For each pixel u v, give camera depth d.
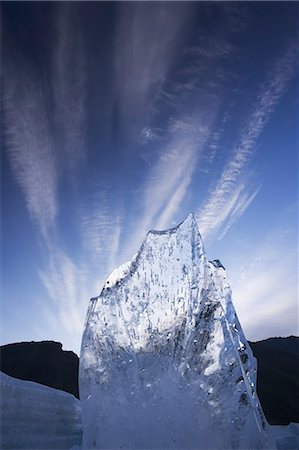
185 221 5.13
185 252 4.90
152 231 5.24
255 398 3.89
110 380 4.34
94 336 4.73
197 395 3.94
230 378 3.96
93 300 5.12
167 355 4.30
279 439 4.79
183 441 3.70
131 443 3.84
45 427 4.40
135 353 4.43
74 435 4.85
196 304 4.51
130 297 4.87
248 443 3.60
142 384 4.19
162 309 4.64
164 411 3.93
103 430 4.04
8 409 3.95
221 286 4.59
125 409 4.08
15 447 3.87
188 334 4.35
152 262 4.99
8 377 4.45
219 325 4.31
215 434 3.69
